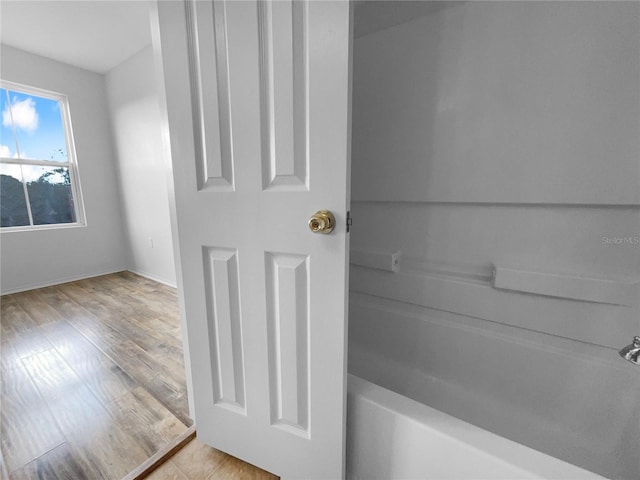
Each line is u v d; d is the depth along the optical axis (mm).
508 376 1220
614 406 1024
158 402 1388
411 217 1422
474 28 1146
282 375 925
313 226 748
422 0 1183
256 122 812
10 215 2906
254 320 933
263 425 993
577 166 1025
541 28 1030
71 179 3273
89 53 2822
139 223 3365
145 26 2355
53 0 2016
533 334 1176
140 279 3352
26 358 1759
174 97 917
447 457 725
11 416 1299
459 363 1333
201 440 1147
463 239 1303
